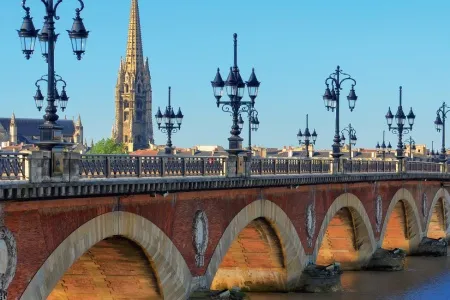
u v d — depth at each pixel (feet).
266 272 213.46
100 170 127.44
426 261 299.79
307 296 213.66
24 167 111.96
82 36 124.26
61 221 124.26
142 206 144.15
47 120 118.73
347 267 267.59
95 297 161.17
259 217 192.44
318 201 225.56
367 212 264.72
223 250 173.17
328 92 227.81
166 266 152.35
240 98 176.04
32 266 118.42
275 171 192.13
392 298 217.36
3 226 112.37
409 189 309.63
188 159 153.79
